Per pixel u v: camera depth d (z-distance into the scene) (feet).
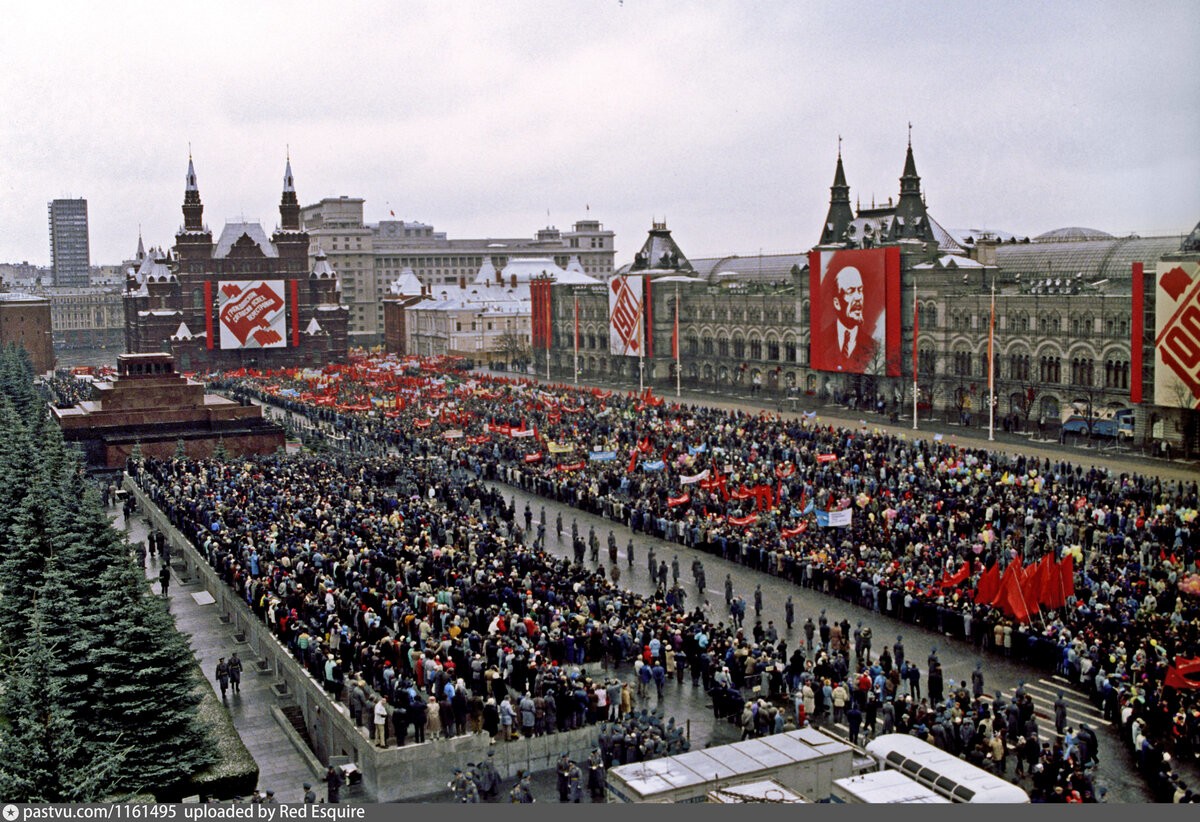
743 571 289.53
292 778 183.62
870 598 254.27
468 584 238.07
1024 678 212.23
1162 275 410.11
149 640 172.04
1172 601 224.12
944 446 394.52
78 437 492.95
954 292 531.91
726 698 194.49
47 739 131.23
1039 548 260.83
